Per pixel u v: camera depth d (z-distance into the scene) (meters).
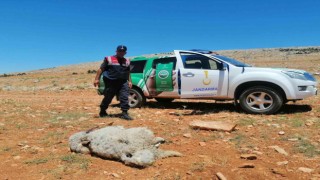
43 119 8.92
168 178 4.67
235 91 9.15
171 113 9.36
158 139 6.12
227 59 9.74
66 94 18.83
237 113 9.09
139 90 10.68
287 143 6.07
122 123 8.14
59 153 5.86
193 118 8.62
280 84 8.59
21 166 5.28
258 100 8.84
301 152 5.56
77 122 8.39
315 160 5.20
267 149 5.76
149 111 10.01
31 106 11.88
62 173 4.94
